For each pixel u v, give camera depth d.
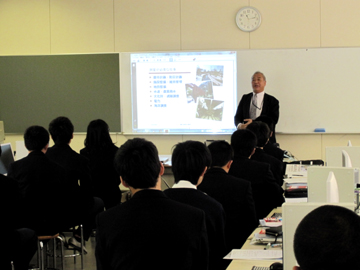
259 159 3.19
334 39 5.52
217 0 5.64
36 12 5.93
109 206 3.87
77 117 5.89
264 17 5.59
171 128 5.83
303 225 0.82
